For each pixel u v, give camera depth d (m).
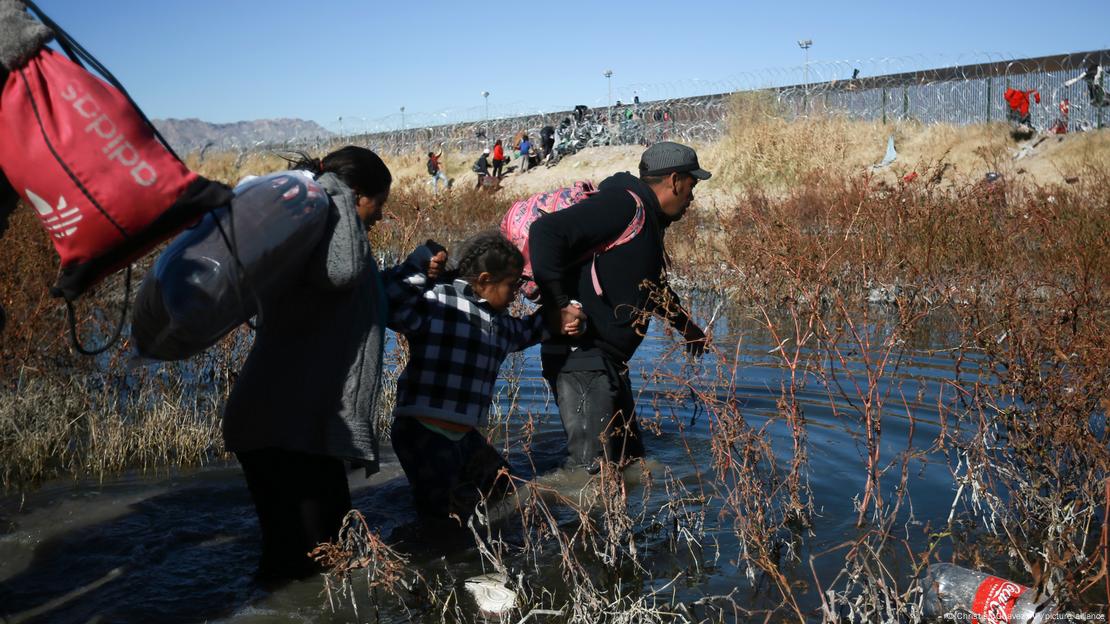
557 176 27.75
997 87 23.50
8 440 4.95
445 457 3.96
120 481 4.49
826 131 20.97
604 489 3.78
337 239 3.17
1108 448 3.62
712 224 14.05
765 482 4.12
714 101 27.48
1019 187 12.88
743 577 3.32
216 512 4.08
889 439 4.79
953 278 7.77
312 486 3.36
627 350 4.53
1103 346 3.71
